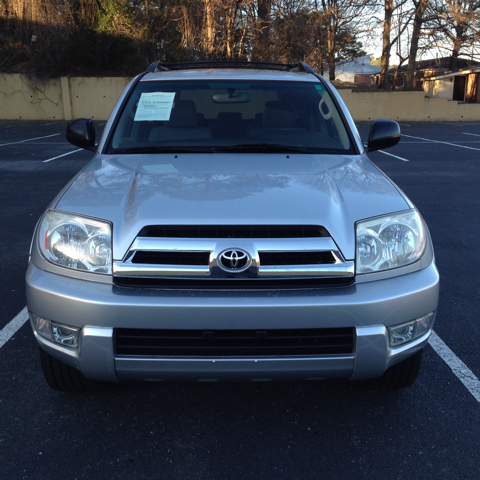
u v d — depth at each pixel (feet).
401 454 7.25
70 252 6.80
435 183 28.66
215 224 6.64
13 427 7.75
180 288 6.55
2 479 6.70
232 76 11.48
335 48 98.94
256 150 9.60
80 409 8.23
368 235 6.84
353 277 6.70
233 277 6.53
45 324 6.89
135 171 8.37
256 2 83.20
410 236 7.06
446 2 86.53
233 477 6.80
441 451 7.30
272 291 6.54
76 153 40.65
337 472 6.90
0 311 11.78
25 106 84.79
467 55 96.73
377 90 96.02
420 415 8.13
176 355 6.63
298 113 10.59
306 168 8.61
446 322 11.46
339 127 10.43
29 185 27.12
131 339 6.65
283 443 7.48
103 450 7.29
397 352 6.90
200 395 8.67
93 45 86.07
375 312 6.55
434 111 91.91
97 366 6.63
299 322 6.42
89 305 6.44
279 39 86.43
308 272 6.58
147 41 88.22
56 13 86.33
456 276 14.38
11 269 14.60
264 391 8.80
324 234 6.73
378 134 10.61
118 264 6.57
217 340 6.57
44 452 7.22
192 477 6.79
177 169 8.42
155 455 7.20
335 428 7.82
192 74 11.66
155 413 8.16
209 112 10.53
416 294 6.79
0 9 85.81
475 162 36.86
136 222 6.72
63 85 83.51
